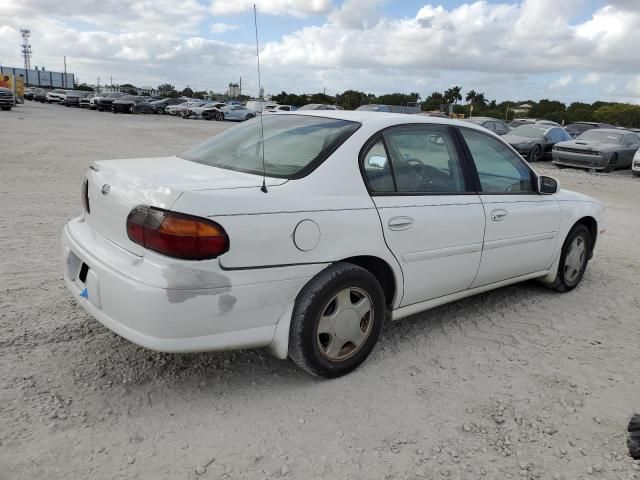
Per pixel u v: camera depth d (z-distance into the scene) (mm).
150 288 2607
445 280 3791
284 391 3146
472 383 3371
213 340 2756
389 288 3551
